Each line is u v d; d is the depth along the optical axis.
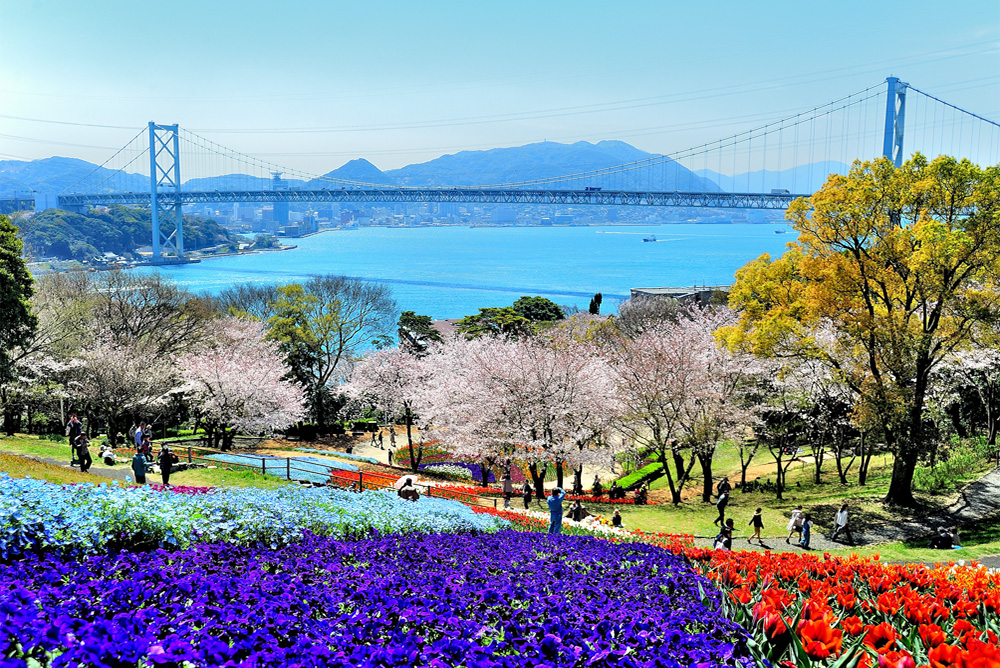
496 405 29.45
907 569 9.55
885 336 22.25
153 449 31.06
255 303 67.25
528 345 32.22
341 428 52.38
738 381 30.81
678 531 22.48
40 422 43.72
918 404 23.48
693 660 5.10
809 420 29.05
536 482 29.83
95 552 8.53
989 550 18.78
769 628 5.39
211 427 42.38
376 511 14.88
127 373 37.72
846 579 9.05
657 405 28.59
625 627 5.86
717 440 28.27
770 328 24.00
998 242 20.91
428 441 42.59
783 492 28.56
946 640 5.81
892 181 22.83
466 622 5.86
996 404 31.89
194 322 49.38
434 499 20.91
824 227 23.56
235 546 9.91
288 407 42.66
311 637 5.32
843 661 4.90
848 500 24.91
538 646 5.33
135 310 46.47
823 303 23.59
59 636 4.48
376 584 7.67
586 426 30.17
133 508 9.65
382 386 44.03
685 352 29.19
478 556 10.91
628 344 34.06
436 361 42.62
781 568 9.38
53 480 18.05
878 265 23.33
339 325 55.03
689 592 8.18
